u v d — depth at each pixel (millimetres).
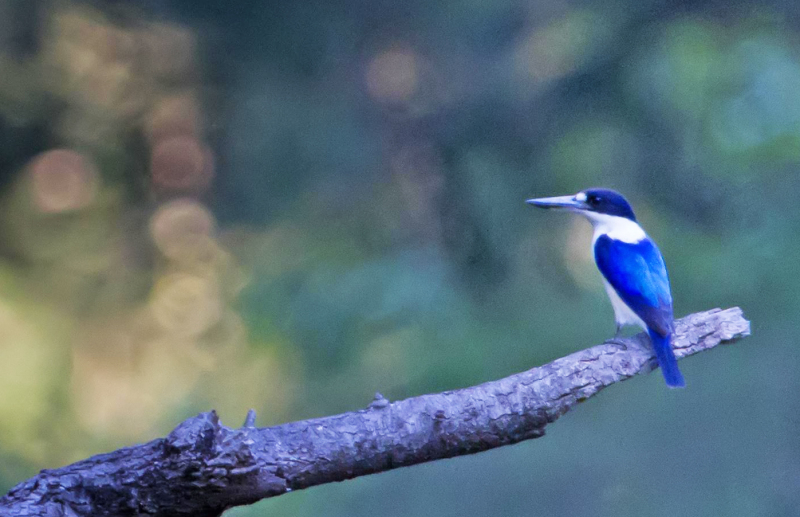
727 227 13438
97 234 18141
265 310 13867
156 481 4590
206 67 15523
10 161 17109
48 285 17609
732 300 12148
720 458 10602
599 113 14266
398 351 12828
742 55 13164
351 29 15078
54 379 15586
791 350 11422
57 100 16734
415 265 13758
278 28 14766
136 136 17516
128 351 17984
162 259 18516
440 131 15000
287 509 10469
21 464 13867
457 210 14586
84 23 16156
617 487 10328
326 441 4805
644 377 11695
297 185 15320
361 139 15234
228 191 16234
